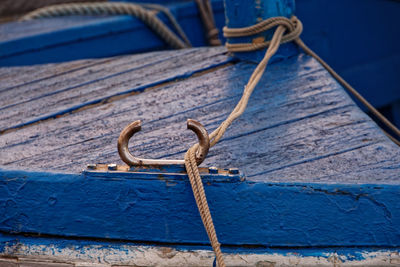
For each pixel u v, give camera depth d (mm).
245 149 1359
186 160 1246
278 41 1542
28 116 1498
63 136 1422
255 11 1551
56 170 1290
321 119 1409
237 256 1273
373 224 1260
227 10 1602
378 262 1260
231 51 1614
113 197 1274
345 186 1254
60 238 1293
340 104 1438
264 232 1271
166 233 1279
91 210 1281
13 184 1286
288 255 1270
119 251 1283
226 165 1327
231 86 1521
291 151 1346
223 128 1315
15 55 2322
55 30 2375
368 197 1255
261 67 1492
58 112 1495
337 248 1268
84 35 2426
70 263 1286
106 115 1478
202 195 1224
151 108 1485
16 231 1298
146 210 1274
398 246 1263
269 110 1446
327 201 1260
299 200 1261
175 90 1532
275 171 1305
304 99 1461
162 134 1404
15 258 1296
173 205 1270
